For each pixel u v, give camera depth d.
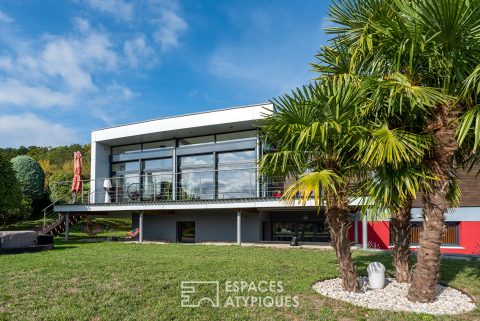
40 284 6.45
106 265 8.30
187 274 7.32
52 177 29.55
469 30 4.67
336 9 6.11
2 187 17.52
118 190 18.02
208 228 15.62
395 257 7.14
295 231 15.14
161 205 14.66
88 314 4.91
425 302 5.67
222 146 15.94
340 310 5.23
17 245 11.17
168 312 5.01
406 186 5.34
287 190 5.44
